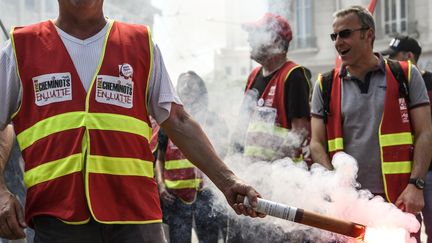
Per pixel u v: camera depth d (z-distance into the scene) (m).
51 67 2.58
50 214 2.53
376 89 3.99
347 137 4.03
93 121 2.55
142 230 2.59
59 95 2.57
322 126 4.14
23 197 4.51
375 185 3.94
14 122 2.63
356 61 4.00
